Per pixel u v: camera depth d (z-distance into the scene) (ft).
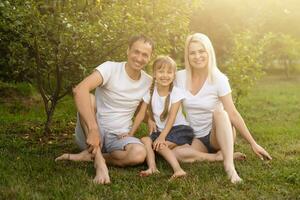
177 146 15.42
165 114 15.25
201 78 15.51
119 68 14.84
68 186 12.60
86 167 14.69
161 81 15.07
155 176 13.78
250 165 15.05
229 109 15.02
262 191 12.45
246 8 52.37
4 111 24.52
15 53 19.43
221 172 14.14
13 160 15.34
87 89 14.25
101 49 18.15
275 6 53.83
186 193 12.30
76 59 18.29
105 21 17.49
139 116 15.39
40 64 19.45
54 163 14.97
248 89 24.84
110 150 14.88
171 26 18.47
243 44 24.34
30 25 17.47
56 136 19.84
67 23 16.57
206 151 15.80
